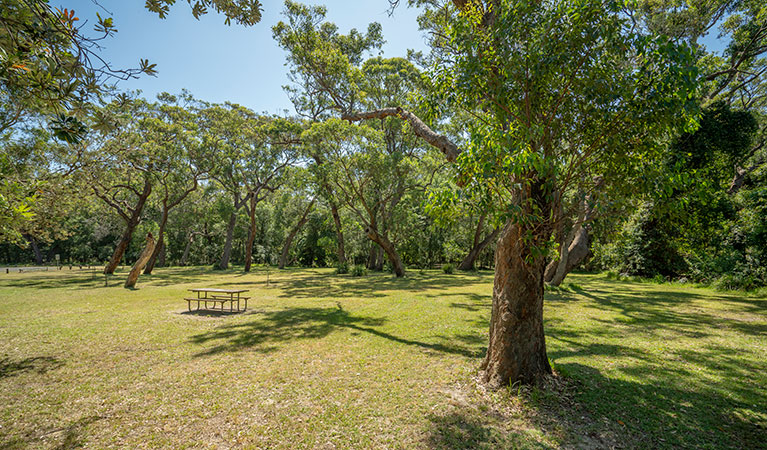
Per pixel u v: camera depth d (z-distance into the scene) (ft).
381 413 14.15
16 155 34.12
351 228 118.83
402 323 30.37
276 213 146.92
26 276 86.58
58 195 32.58
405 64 83.76
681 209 13.85
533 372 15.94
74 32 9.78
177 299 46.96
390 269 96.32
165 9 11.82
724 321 30.71
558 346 23.07
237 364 20.10
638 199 14.58
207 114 102.94
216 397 15.74
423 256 117.39
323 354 21.84
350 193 80.07
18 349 23.21
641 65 13.23
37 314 35.81
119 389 16.66
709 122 50.21
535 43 13.32
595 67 13.10
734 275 49.80
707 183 13.39
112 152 35.76
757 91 67.05
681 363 19.66
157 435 12.64
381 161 67.77
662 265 66.54
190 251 167.94
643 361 19.95
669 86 11.93
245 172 105.19
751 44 49.08
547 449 11.51
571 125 14.44
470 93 15.17
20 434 12.70
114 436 12.56
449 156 19.65
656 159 14.64
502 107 14.85
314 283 67.36
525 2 13.14
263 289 58.13
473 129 14.47
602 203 14.35
